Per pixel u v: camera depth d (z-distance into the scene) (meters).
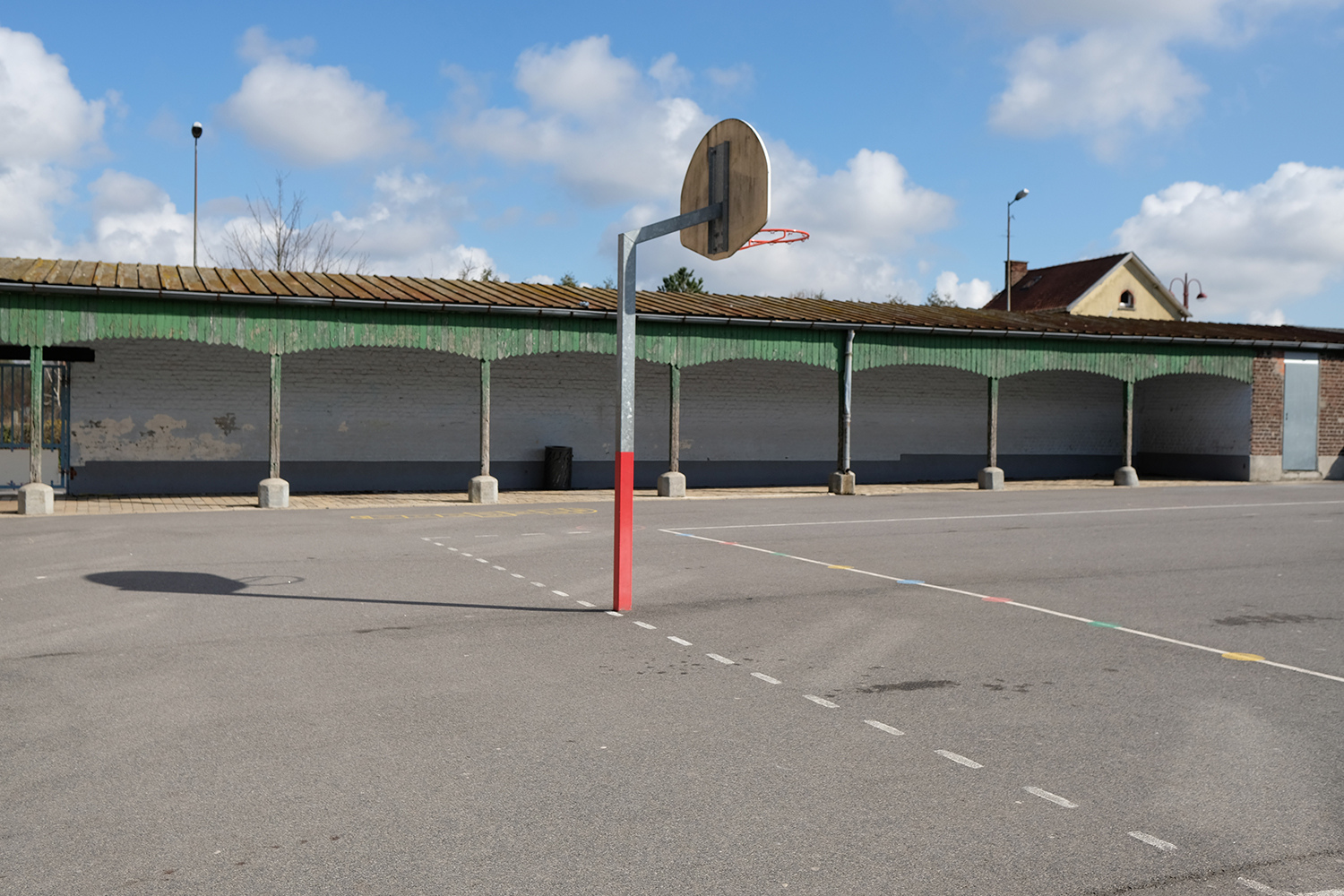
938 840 3.92
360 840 3.88
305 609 8.61
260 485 18.97
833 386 28.30
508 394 24.86
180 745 4.97
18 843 3.82
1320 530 15.68
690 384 26.77
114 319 18.05
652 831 3.98
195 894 3.43
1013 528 15.91
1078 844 3.89
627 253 8.66
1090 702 5.92
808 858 3.75
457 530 15.14
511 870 3.63
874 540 14.14
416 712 5.58
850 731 5.32
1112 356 27.08
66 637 7.44
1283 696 6.09
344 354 23.38
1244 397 29.30
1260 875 3.64
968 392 30.00
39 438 17.52
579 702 5.84
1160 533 15.16
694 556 12.38
